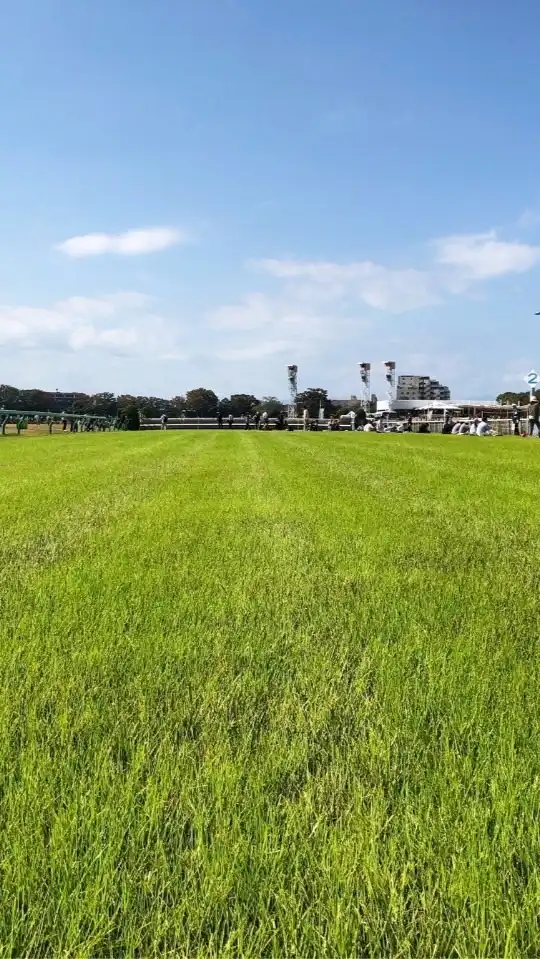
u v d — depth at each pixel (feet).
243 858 5.63
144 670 10.04
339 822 6.24
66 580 15.66
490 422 164.76
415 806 6.52
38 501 31.35
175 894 5.41
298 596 14.43
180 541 20.83
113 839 5.93
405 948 4.91
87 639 11.55
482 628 12.08
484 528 23.41
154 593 14.53
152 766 7.32
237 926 5.09
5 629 12.21
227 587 15.12
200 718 8.55
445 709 8.76
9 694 9.25
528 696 9.13
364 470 49.11
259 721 8.55
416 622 12.48
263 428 239.50
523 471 47.73
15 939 4.96
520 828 6.06
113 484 39.50
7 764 7.26
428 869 5.57
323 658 10.66
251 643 11.29
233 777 6.85
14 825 6.16
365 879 5.46
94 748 7.68
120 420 252.83
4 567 17.62
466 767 7.11
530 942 5.03
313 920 5.12
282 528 23.30
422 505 29.27
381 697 9.19
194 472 47.88
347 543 20.54
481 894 5.32
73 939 4.95
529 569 17.24
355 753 7.55
